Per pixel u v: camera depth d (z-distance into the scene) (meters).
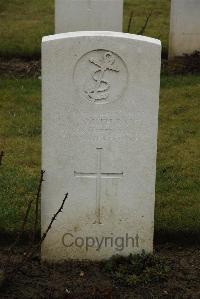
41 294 5.71
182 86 11.07
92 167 5.90
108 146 5.86
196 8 12.09
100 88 5.73
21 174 7.88
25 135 9.13
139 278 5.88
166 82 11.20
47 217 6.02
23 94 10.56
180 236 6.66
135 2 16.55
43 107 5.75
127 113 5.79
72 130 5.81
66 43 5.61
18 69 11.73
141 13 15.69
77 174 5.92
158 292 5.77
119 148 5.87
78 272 6.02
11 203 7.17
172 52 12.28
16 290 5.75
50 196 5.96
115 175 5.93
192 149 8.80
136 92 5.73
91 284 5.84
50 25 14.63
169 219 6.93
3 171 7.94
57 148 5.85
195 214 7.04
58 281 5.88
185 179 7.88
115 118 5.80
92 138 5.83
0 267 6.05
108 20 11.46
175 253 6.44
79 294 5.67
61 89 5.72
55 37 5.64
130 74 5.69
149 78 5.70
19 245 6.52
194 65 11.87
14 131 9.23
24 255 6.05
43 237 5.80
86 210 6.01
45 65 5.66
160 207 7.20
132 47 5.63
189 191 7.59
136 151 5.87
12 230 6.63
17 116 9.77
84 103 5.75
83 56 5.65
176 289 5.82
